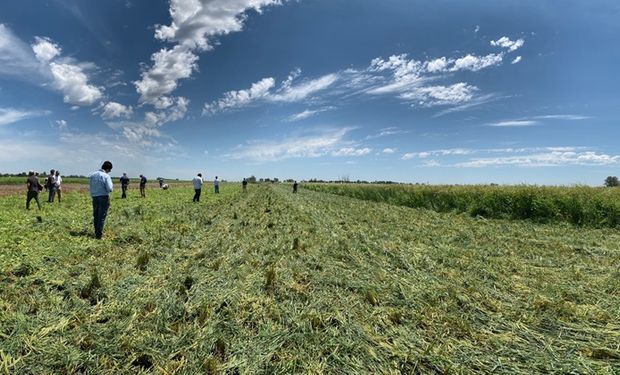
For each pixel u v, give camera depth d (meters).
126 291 5.03
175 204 19.92
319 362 3.35
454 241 9.59
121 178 24.62
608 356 3.47
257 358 3.35
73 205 18.11
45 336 3.65
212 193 35.53
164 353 3.39
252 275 6.05
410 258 7.40
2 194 28.00
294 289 5.36
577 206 13.23
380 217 15.41
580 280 5.95
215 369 3.16
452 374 3.16
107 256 7.07
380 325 4.18
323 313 4.43
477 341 3.79
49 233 9.21
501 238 9.97
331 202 25.95
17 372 3.04
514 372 3.20
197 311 4.42
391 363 3.34
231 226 11.82
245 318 4.25
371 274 6.26
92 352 3.38
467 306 4.77
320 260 7.24
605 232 11.23
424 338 3.85
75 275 5.84
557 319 4.32
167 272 6.14
